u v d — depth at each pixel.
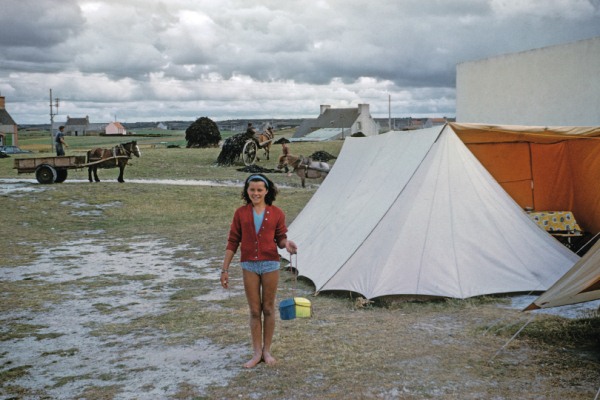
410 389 4.35
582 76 17.31
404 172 8.60
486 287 7.28
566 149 11.02
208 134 55.50
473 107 21.30
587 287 4.97
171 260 11.12
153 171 32.53
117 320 6.86
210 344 5.73
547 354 5.06
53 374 5.01
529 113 19.11
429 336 5.73
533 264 7.59
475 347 5.34
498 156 11.09
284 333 5.96
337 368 4.85
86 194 20.48
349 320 6.47
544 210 11.25
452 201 7.92
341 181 10.77
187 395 4.40
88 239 13.92
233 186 25.27
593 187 10.83
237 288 8.61
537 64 18.70
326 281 7.77
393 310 6.89
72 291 8.48
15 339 6.12
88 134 178.62
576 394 4.16
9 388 4.67
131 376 4.90
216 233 14.55
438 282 7.29
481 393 4.24
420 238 7.61
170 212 18.25
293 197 21.42
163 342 5.88
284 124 195.88
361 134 58.62
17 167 22.97
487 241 7.68
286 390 4.41
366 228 8.25
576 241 10.02
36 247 12.73
